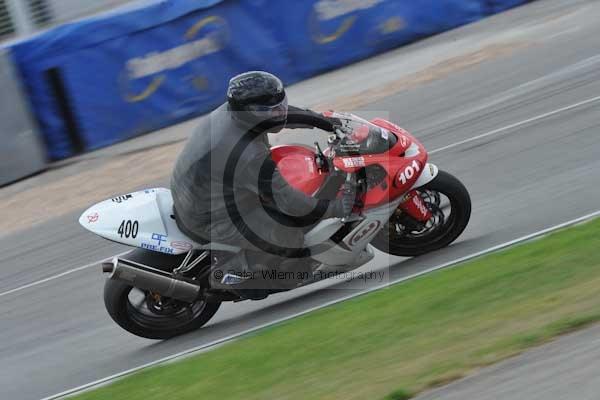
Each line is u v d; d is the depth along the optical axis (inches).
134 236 823.1
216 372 701.9
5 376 876.0
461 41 1923.0
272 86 779.4
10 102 1696.6
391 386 587.8
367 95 1685.5
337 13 1953.7
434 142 1325.0
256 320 863.1
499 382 555.2
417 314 716.7
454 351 622.2
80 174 1659.7
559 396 519.2
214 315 922.7
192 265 831.7
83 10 1967.3
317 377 641.0
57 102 1769.2
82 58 1774.1
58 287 1111.6
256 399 627.8
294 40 1925.4
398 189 846.5
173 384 700.0
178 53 1838.1
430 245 900.0
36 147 1734.7
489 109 1412.4
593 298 649.0
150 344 868.6
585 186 994.1
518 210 976.9
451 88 1588.3
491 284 740.7
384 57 1971.0
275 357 701.9
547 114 1305.4
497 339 622.5
